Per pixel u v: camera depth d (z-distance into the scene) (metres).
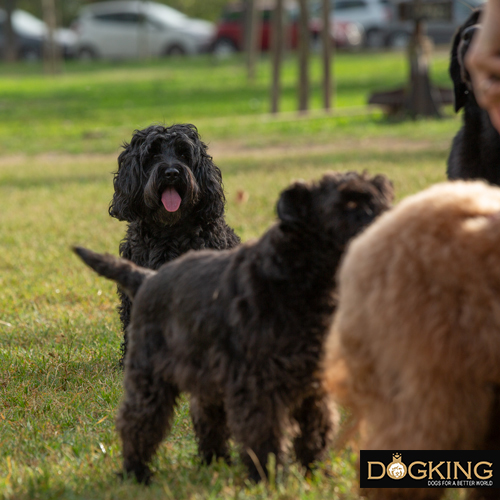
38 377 5.86
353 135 18.64
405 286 2.92
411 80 20.36
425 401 2.89
